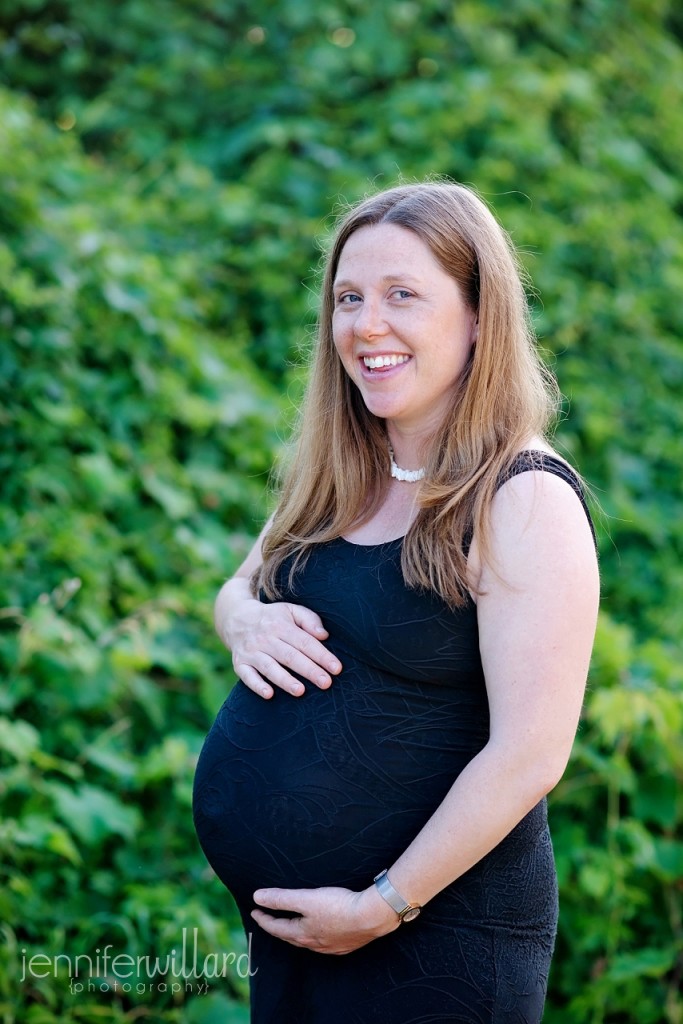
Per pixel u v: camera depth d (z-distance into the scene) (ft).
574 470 5.58
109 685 9.82
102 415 11.69
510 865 5.56
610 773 9.60
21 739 8.94
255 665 5.92
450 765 5.48
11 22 16.74
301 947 5.80
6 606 9.99
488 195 14.57
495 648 5.21
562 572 5.17
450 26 16.88
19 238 12.15
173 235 14.49
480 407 5.64
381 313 5.67
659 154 18.19
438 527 5.43
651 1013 9.31
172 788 9.61
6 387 11.22
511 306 5.80
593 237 15.53
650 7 19.12
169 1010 8.46
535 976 5.65
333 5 16.60
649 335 15.51
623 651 10.21
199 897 9.09
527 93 15.94
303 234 14.53
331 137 15.49
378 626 5.47
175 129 16.28
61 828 8.87
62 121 16.30
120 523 11.30
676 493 14.33
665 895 9.82
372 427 6.19
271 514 7.25
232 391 12.78
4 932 8.30
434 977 5.40
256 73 16.37
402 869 5.24
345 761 5.51
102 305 12.21
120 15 16.63
